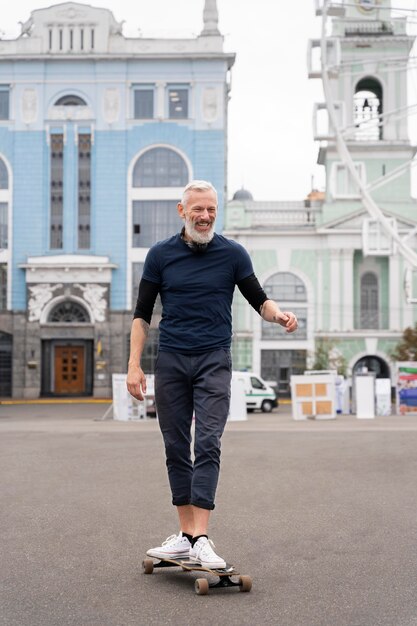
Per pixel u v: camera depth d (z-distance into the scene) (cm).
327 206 5666
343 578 539
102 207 5688
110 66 5734
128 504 853
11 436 1858
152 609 470
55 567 578
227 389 554
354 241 5616
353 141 5703
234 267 566
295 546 641
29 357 5588
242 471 1130
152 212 5691
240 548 637
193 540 531
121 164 5697
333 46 3425
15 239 5675
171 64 5731
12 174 5703
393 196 5703
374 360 5659
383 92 5769
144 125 5703
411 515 767
